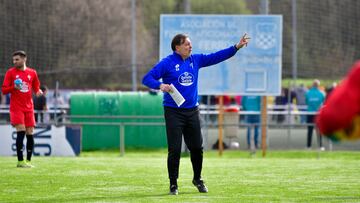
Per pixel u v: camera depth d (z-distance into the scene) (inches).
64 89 3169.3
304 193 1011.3
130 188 1072.2
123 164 1513.3
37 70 2775.6
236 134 2148.1
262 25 2032.5
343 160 1717.5
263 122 2027.6
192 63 986.1
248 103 2284.7
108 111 2329.0
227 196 971.9
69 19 2874.0
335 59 2837.1
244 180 1194.0
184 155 1956.2
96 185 1112.2
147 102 2333.9
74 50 2898.6
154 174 1286.9
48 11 2790.4
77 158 1749.5
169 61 978.1
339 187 1090.1
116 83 3435.0
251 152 2050.9
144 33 3316.9
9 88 1413.6
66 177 1225.4
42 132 1929.1
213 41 2022.6
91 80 3388.3
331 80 2977.4
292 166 1497.3
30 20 2753.4
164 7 3319.4
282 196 974.4
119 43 3176.7
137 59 3282.5
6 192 1023.0
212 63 997.8
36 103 2143.2
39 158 1742.1
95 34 3019.2
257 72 2037.4
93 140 2299.5
